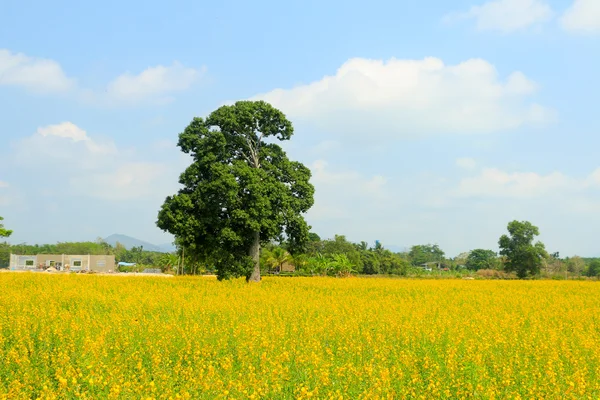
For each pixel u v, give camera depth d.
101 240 164.12
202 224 36.19
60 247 144.88
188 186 37.69
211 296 25.92
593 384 10.89
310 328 15.82
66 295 24.84
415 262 163.50
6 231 52.84
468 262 139.38
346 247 95.38
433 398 9.90
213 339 13.98
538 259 90.75
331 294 31.09
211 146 37.16
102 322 16.64
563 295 34.09
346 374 10.78
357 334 15.53
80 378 10.24
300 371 10.98
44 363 11.22
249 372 10.55
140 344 13.47
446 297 30.59
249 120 38.69
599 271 103.19
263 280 44.94
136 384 9.98
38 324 15.59
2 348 13.20
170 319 17.64
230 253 37.09
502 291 36.84
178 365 11.17
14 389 9.47
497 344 14.16
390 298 28.17
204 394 9.33
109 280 37.09
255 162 40.09
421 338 15.22
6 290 26.75
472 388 10.18
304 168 41.22
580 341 14.94
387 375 9.98
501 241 92.94
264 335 14.30
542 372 11.58
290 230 39.72
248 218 35.84
